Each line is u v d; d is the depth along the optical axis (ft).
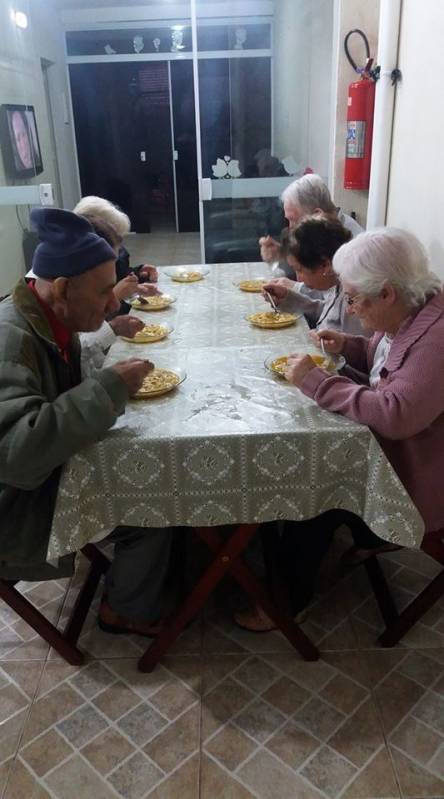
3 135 13.78
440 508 4.83
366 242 4.54
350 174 10.62
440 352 4.35
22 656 5.59
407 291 4.50
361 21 10.52
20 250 13.92
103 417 4.08
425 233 7.72
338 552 6.83
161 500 4.50
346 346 5.94
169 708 4.99
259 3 13.29
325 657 5.45
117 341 6.41
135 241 24.18
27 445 3.93
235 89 13.71
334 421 4.47
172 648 5.61
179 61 22.57
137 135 23.94
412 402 4.28
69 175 21.65
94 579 6.19
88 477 4.35
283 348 6.05
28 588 6.47
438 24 7.07
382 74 8.82
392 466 4.67
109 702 5.07
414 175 8.11
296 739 4.68
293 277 9.11
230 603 6.14
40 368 4.46
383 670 5.29
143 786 4.37
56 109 19.77
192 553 6.85
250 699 5.05
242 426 4.40
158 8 20.88
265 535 6.36
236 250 14.43
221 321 7.10
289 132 13.89
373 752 4.56
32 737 4.77
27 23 15.96
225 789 4.33
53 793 4.35
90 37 21.81
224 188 14.03
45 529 4.64
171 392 5.01
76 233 4.27
